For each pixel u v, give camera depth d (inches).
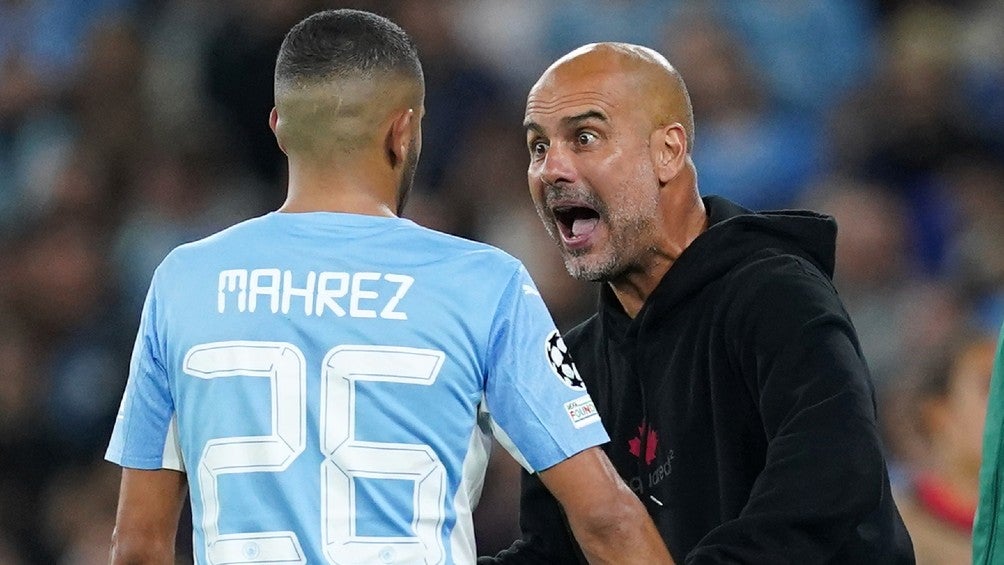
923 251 1231.5
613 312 544.1
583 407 457.1
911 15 1424.7
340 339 440.1
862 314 1114.7
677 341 520.1
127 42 1496.1
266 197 1391.5
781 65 1418.6
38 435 1197.1
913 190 1266.0
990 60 1375.5
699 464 513.7
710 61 1350.9
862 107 1322.6
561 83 521.0
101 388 1215.6
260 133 1407.5
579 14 1471.5
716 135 1336.1
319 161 462.9
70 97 1496.1
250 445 438.6
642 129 519.5
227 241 459.5
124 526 464.1
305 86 461.4
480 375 448.1
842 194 1198.9
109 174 1398.9
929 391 709.3
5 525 1117.1
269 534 434.0
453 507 441.4
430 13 1396.4
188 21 1494.8
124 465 465.1
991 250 1055.0
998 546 470.3
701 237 516.4
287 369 439.8
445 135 1360.7
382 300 443.5
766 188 1315.2
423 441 437.1
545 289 1178.0
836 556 480.1
